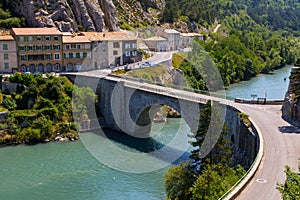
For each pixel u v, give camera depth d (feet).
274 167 143.23
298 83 212.23
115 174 211.61
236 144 212.02
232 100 258.78
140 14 640.17
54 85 322.75
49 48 382.01
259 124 200.75
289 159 151.84
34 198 189.78
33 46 375.45
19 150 263.90
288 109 215.31
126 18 590.96
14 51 369.09
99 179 208.13
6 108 303.89
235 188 120.98
